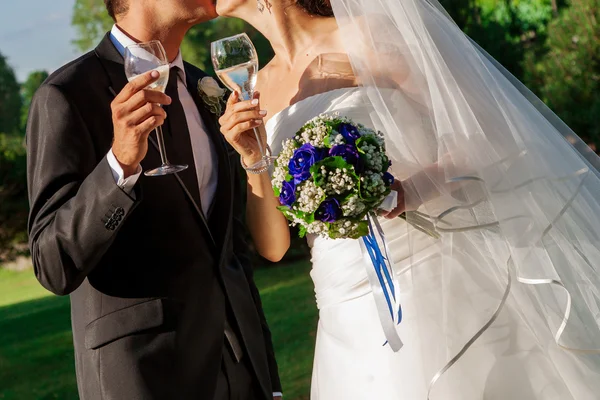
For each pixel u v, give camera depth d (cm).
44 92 277
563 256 284
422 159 292
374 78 299
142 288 280
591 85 1041
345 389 303
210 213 304
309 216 274
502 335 284
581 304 283
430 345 283
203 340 288
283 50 337
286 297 1011
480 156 284
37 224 266
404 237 298
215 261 297
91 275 281
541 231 279
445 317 280
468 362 280
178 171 268
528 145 289
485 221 285
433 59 294
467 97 293
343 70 325
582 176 292
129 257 281
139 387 272
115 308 278
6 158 1750
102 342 276
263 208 330
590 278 285
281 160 285
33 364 869
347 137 279
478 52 308
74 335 288
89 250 257
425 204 287
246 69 279
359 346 300
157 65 252
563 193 287
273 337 806
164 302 281
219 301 296
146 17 297
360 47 302
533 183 282
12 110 2706
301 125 318
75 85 280
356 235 281
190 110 308
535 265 279
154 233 284
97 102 283
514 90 305
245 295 308
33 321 1151
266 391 309
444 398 277
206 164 306
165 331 279
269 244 335
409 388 286
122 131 246
